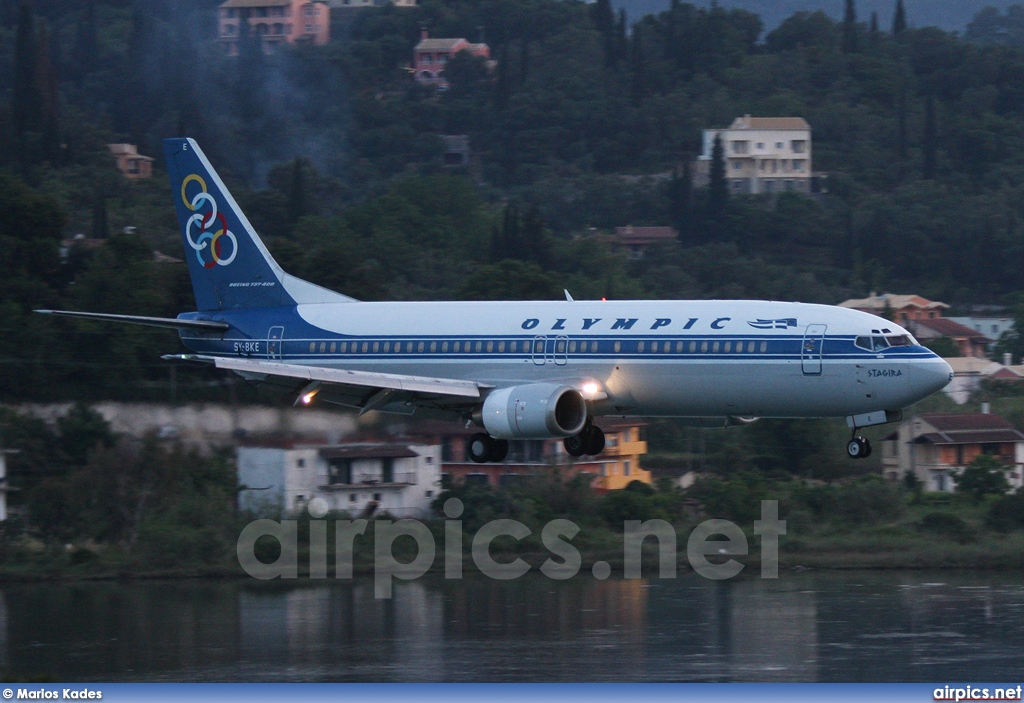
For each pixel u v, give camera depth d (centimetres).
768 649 17688
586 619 19738
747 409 16438
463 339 17575
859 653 17300
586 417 17038
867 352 15738
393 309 18325
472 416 17375
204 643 18288
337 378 16750
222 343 19262
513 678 16350
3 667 17038
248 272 19400
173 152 19725
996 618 19150
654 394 16662
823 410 16162
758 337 16125
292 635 18688
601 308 17112
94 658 17512
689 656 17412
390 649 18012
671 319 16600
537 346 17100
